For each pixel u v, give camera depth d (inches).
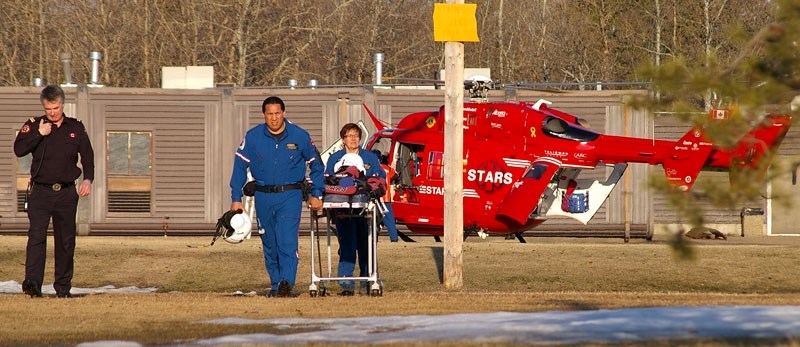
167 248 3518.7
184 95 4756.4
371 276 2359.7
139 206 4749.0
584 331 1536.7
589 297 2247.8
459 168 2842.0
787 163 1617.9
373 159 2466.8
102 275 3134.8
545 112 3622.0
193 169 4753.9
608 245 3644.2
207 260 3280.0
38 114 4741.6
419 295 2361.0
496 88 4766.2
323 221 4589.1
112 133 4746.6
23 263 3253.0
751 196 1605.6
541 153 3575.3
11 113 4729.3
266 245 2297.0
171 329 1694.1
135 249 3484.3
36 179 2258.9
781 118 1620.3
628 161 3545.8
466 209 3622.0
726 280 2957.7
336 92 4726.9
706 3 6860.2
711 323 1599.4
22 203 4734.3
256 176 2246.6
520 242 3927.2
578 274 3024.1
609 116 4667.8
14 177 4734.3
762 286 2903.5
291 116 4734.3
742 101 1558.8
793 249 3415.4
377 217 2413.9
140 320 1817.2
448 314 1830.7
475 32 2790.4
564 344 1403.8
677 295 2306.8
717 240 4630.9
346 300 2161.7
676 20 7445.9
